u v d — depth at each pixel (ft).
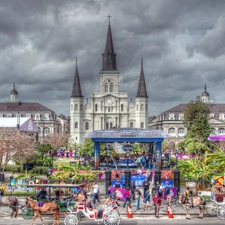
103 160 188.14
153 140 163.94
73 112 498.69
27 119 230.89
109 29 519.19
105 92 506.48
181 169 130.31
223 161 127.03
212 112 483.51
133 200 119.14
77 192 106.93
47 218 94.84
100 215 87.10
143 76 508.53
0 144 158.61
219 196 98.02
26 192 123.13
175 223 90.12
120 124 505.25
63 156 268.41
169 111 506.89
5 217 95.96
